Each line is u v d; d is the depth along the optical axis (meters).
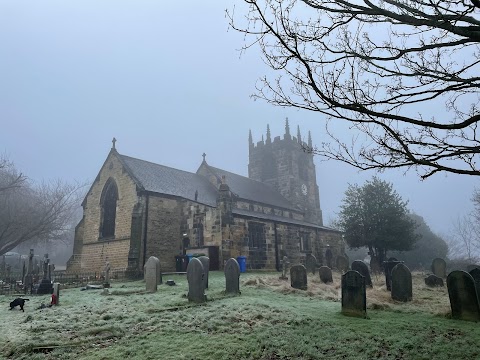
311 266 24.75
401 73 5.49
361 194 34.22
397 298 12.52
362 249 53.62
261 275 22.27
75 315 9.95
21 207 43.66
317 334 7.73
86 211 31.00
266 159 50.19
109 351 7.05
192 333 8.05
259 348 7.05
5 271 27.23
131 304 11.57
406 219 33.12
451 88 5.14
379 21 5.37
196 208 28.09
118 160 29.28
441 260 22.56
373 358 6.43
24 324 9.30
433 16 4.81
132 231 25.05
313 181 52.19
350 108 4.64
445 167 4.73
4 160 48.50
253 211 34.97
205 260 15.95
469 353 6.41
